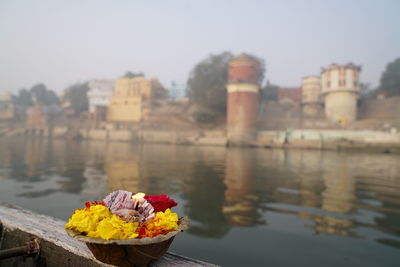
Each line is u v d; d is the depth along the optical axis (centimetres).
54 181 1454
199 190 1284
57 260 257
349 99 5472
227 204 1033
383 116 5581
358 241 671
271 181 1567
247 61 5500
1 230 315
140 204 222
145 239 182
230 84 5491
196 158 2980
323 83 5750
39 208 909
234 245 646
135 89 8138
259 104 6794
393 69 7225
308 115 6225
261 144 5206
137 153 3572
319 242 665
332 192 1277
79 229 189
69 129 8244
